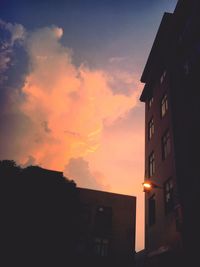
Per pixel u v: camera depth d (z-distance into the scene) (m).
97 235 29.25
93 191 31.72
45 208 21.02
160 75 21.58
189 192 13.70
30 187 21.17
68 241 21.88
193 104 14.89
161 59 21.33
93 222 29.84
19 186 20.92
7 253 19.28
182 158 15.22
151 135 22.50
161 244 16.38
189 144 14.64
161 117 20.08
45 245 20.28
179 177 14.94
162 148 18.75
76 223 28.14
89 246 28.22
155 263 17.14
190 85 15.57
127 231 30.34
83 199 30.91
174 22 18.88
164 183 17.38
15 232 19.73
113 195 32.06
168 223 15.66
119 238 29.77
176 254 13.98
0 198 20.25
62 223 21.50
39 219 20.56
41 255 19.98
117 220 30.75
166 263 15.52
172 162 16.08
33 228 20.20
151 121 23.08
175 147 15.98
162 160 18.28
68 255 21.84
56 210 21.45
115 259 28.48
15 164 22.06
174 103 17.59
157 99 21.47
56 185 22.23
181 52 17.83
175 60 18.44
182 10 17.91
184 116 15.88
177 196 14.47
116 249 29.06
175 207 14.14
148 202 19.89
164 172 17.41
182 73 17.22
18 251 19.52
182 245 13.05
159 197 17.78
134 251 29.39
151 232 18.62
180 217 13.53
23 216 20.17
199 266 11.95
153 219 19.19
